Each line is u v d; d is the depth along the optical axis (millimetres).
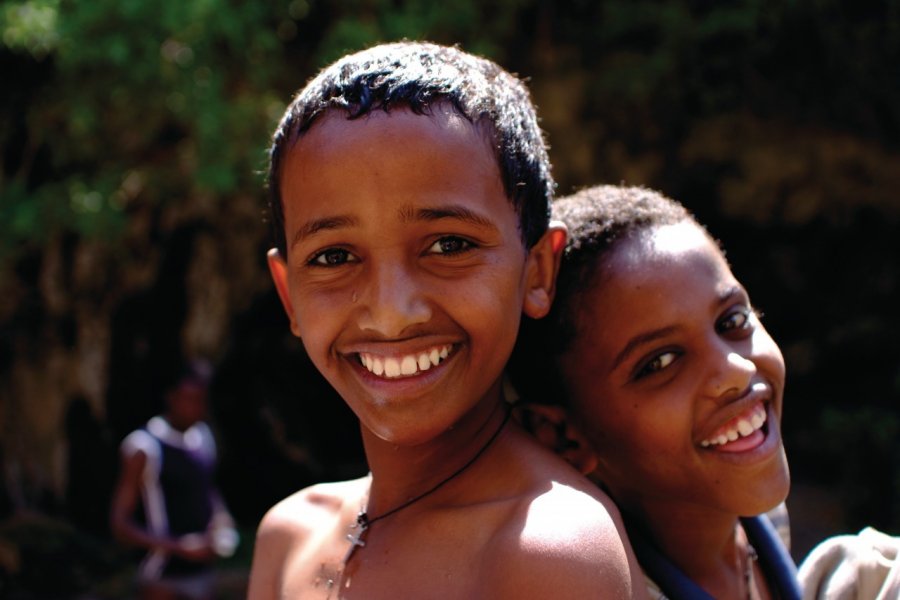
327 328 1214
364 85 1181
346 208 1150
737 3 6375
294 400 8938
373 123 1153
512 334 1230
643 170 6945
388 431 1216
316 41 6102
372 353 1199
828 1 6383
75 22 5355
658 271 1428
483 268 1185
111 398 7484
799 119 6914
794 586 1588
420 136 1148
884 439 7539
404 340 1173
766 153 7066
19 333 6930
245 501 8766
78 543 7062
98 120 5895
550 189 1389
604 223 1491
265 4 5895
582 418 1516
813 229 8484
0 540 6816
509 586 1097
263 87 5773
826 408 8312
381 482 1361
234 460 8750
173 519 4965
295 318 1420
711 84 6676
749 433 1430
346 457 9086
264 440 8789
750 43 6535
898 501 7188
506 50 6359
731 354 1407
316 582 1382
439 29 5836
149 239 6754
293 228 1232
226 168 5500
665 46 6402
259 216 6680
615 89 6445
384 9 5980
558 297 1499
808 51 6629
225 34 5555
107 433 7484
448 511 1258
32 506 7172
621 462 1513
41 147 6242
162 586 4945
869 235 8477
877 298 8781
